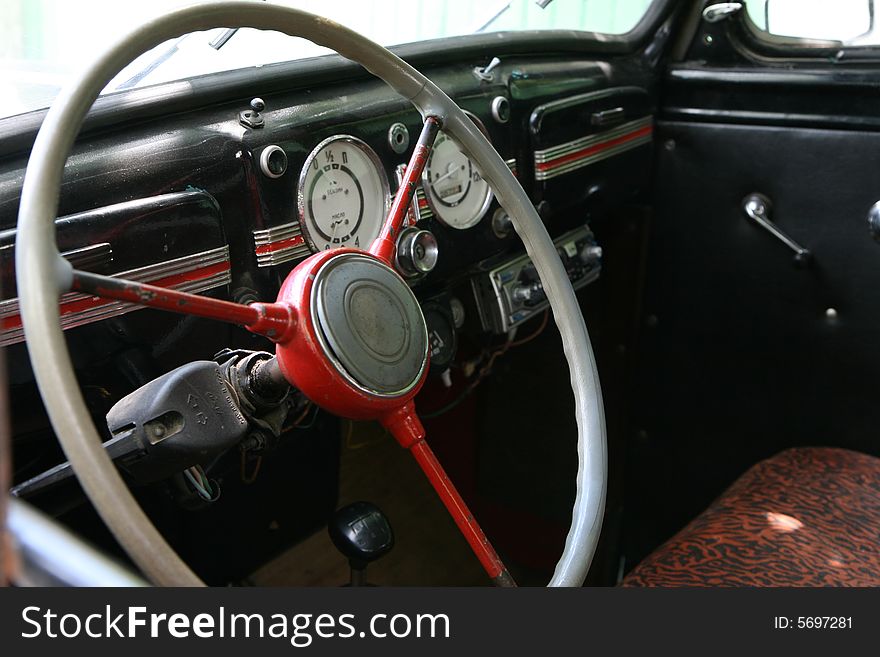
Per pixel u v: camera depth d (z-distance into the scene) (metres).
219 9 0.78
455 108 0.97
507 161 1.44
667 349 2.01
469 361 1.73
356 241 1.18
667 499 2.10
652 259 1.97
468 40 1.42
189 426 0.82
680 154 1.88
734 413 1.96
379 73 0.93
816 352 1.82
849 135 1.68
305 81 1.14
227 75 1.06
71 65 1.04
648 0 1.83
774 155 1.77
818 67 1.73
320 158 1.10
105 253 0.89
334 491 2.10
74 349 0.92
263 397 0.88
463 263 1.38
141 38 0.73
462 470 2.31
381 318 0.78
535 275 1.58
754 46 1.82
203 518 1.78
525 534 2.22
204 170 0.99
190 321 1.00
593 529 0.88
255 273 1.06
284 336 0.74
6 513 0.41
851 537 1.26
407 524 2.31
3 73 1.01
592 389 0.97
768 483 1.43
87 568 0.43
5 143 0.87
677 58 1.89
